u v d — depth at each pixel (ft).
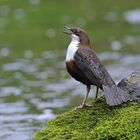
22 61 65.67
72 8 97.60
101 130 27.61
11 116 45.34
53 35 79.82
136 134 26.96
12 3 99.81
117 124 27.78
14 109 47.34
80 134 28.25
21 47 73.20
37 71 60.95
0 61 65.98
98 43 74.90
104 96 31.17
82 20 89.56
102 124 28.14
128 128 27.30
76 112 30.19
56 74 59.52
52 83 55.93
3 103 49.37
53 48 72.28
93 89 52.95
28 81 56.95
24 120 44.11
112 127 27.66
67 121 29.71
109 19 90.22
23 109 47.24
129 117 28.02
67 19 89.92
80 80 30.68
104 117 29.19
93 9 97.50
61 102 49.11
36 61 65.62
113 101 28.86
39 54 69.36
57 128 29.43
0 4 99.55
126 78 31.55
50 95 51.57
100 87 29.96
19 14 92.58
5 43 75.97
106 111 29.66
